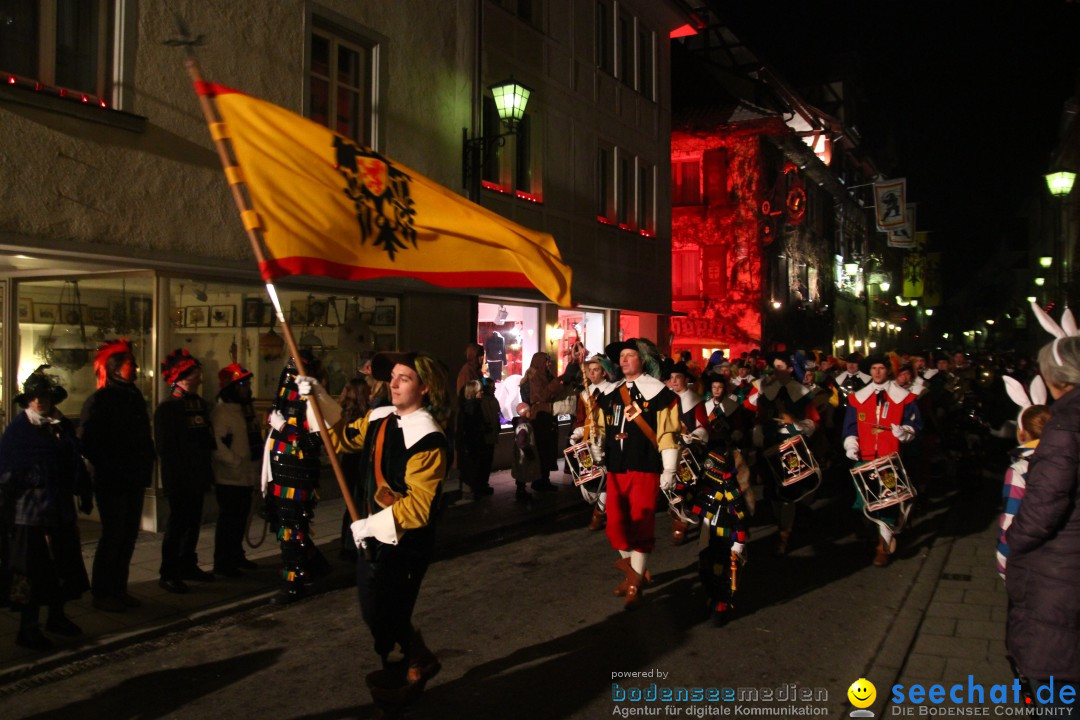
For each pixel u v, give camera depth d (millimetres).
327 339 10336
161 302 8242
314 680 4867
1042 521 2852
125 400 5941
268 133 4086
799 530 9195
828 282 33469
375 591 3830
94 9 7680
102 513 5887
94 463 5816
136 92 7832
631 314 18500
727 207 24266
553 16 14836
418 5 11336
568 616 6078
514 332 14000
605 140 16484
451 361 12188
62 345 8609
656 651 5352
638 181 17781
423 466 3771
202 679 4887
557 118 14883
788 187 27297
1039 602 2896
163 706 4496
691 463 6391
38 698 4602
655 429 6188
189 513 6504
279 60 9250
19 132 6898
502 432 13523
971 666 4988
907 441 7477
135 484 5953
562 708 4449
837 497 11305
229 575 6910
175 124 8172
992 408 14289
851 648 5426
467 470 10570
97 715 4379
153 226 7973
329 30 10078
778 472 7934
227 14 8680
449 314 12164
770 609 6270
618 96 16953
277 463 6418
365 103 10688
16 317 8750
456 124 12047
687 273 25109
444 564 7703
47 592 5105
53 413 5242
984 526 9266
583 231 15648
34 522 5055
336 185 4238
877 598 6582
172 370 6418
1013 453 3998
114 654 5293
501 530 9070
